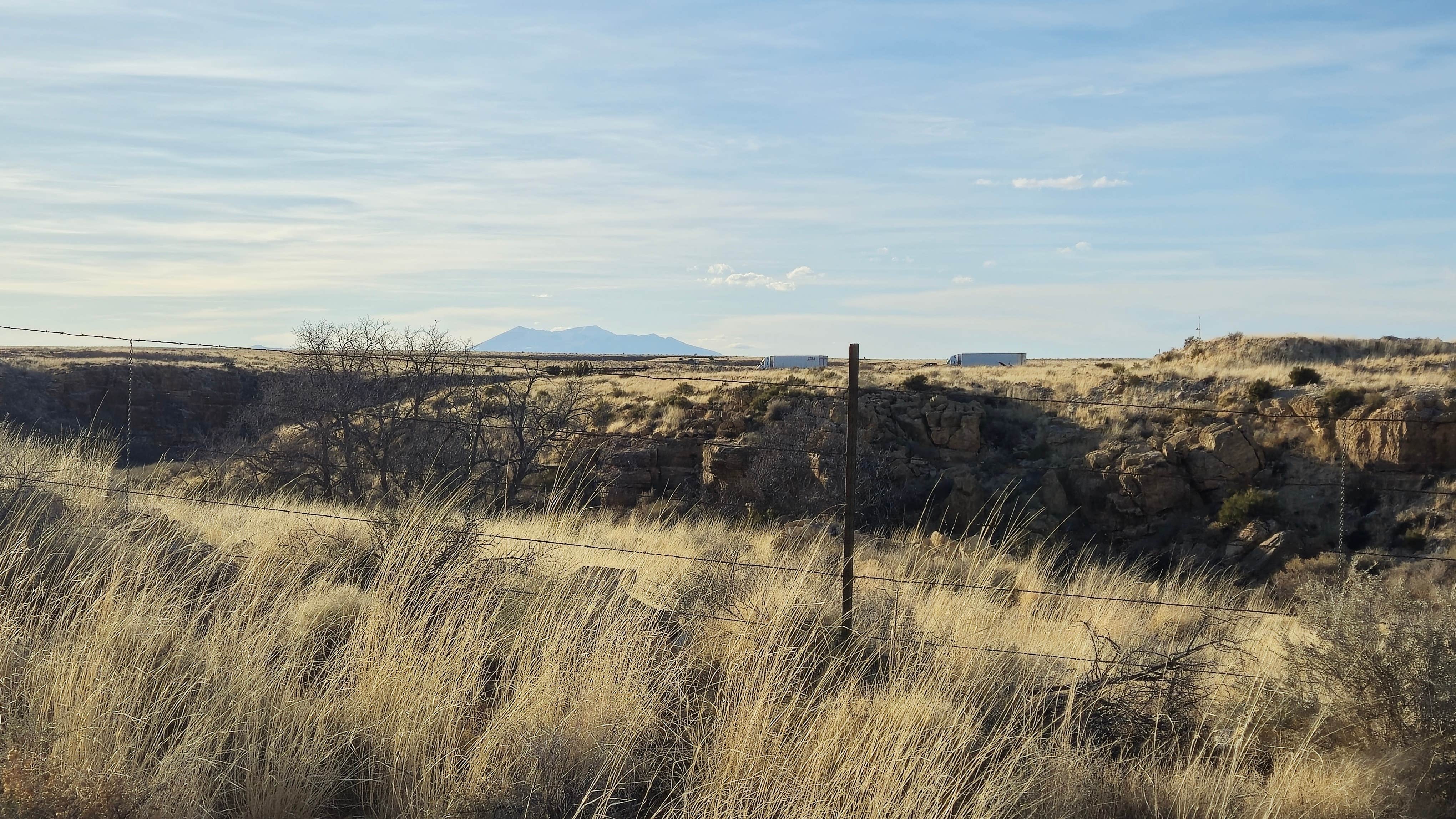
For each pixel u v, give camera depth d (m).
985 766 5.52
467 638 5.87
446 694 5.40
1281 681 6.73
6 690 4.90
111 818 4.00
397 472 25.44
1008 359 78.94
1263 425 35.41
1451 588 6.73
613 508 25.12
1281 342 53.47
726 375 61.34
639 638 6.21
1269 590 15.62
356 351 33.91
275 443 30.34
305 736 4.81
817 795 4.83
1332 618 6.53
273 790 4.55
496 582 6.97
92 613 5.52
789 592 7.12
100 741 4.47
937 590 8.84
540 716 5.21
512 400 30.61
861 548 13.05
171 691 5.09
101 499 8.16
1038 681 6.59
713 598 7.65
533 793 4.62
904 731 5.25
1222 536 31.06
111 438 10.90
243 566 6.94
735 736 5.24
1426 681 6.00
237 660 5.35
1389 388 36.16
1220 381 44.06
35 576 5.98
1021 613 8.95
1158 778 5.67
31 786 4.04
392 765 4.88
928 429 37.62
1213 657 7.54
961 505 32.25
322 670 5.82
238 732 4.88
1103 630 8.34
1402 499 29.98
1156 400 42.66
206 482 11.86
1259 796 5.50
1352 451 32.38
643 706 5.50
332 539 7.98
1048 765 5.46
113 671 5.00
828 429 35.12
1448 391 33.84
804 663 6.30
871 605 7.40
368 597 6.50
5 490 7.20
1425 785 5.68
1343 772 5.72
